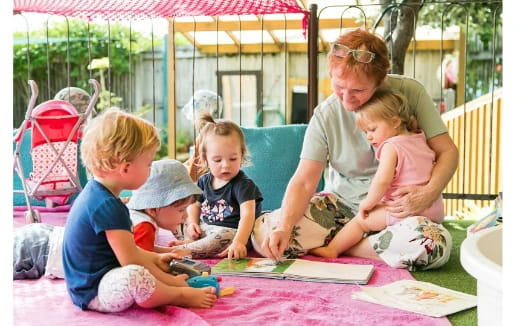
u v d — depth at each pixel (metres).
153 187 2.40
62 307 1.99
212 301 2.00
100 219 1.91
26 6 4.12
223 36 7.80
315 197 2.77
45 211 3.97
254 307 1.98
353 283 2.26
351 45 2.46
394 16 4.77
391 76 2.74
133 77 9.38
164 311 1.93
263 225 2.72
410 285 2.21
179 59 8.81
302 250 2.66
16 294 2.15
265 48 8.05
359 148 2.75
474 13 8.26
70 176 3.59
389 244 2.51
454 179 5.40
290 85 8.24
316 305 1.99
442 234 2.46
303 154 2.72
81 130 3.64
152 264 2.01
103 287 1.90
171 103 6.41
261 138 3.61
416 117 2.69
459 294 2.10
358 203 2.77
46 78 9.16
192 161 3.05
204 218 2.85
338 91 2.55
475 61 8.45
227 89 8.52
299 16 6.47
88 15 4.28
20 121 9.05
